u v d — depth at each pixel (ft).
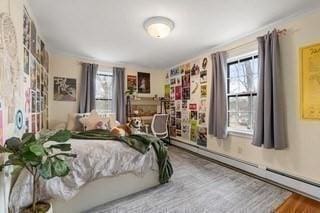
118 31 9.96
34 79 8.70
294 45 7.93
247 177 9.18
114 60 15.52
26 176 5.30
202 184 8.39
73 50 13.07
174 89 16.89
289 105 8.10
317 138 7.22
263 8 7.52
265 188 7.97
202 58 13.50
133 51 13.17
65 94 14.08
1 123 4.53
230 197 7.22
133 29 9.71
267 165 9.00
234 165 10.71
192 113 14.46
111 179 7.02
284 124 8.23
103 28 9.61
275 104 8.16
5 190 4.72
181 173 9.73
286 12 7.75
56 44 11.98
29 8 7.55
